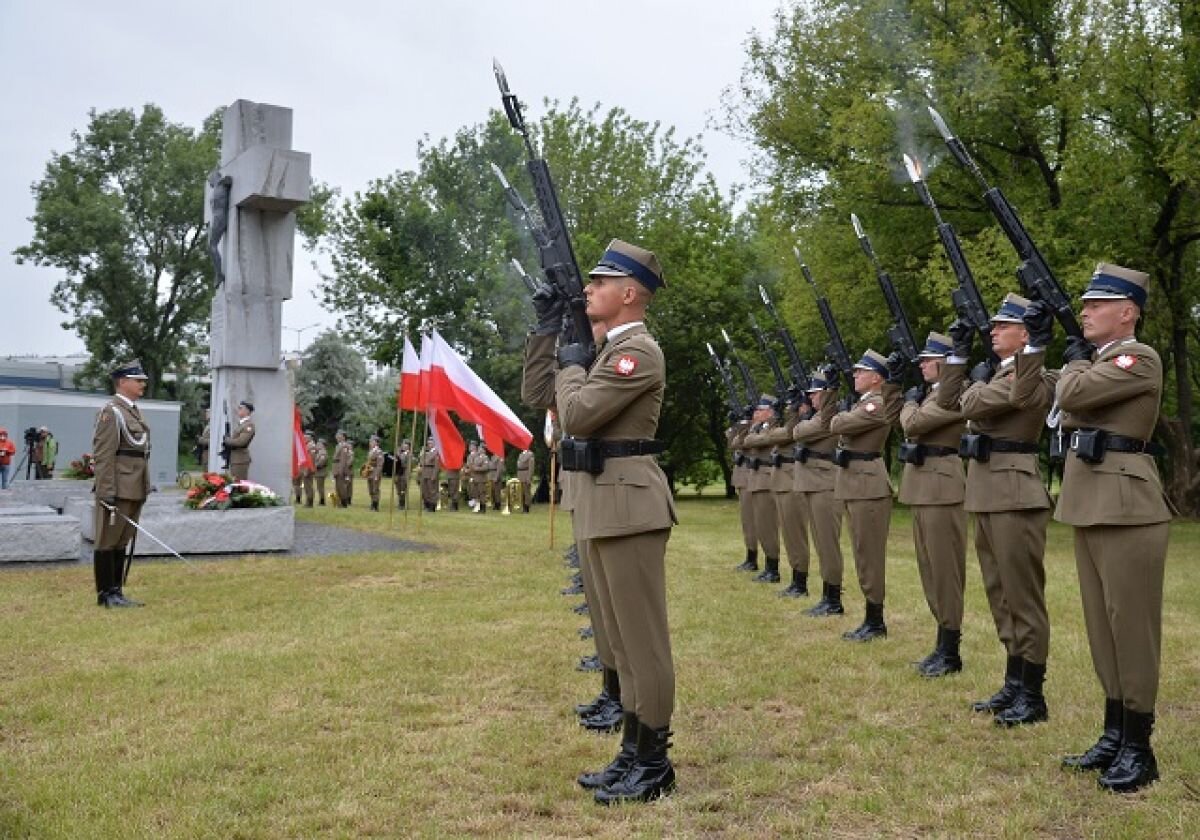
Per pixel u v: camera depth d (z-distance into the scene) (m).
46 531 11.67
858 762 4.96
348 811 4.29
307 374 50.81
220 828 4.09
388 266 33.38
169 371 47.22
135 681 6.38
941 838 4.02
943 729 5.50
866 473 7.99
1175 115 18.14
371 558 12.27
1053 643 7.71
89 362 45.44
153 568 11.31
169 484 28.83
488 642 7.52
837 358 9.32
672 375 32.62
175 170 42.97
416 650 7.25
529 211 5.66
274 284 18.19
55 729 5.44
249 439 16.47
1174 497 22.19
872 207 20.84
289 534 12.81
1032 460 5.81
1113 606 4.72
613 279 4.65
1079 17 17.88
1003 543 5.74
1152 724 4.69
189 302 44.91
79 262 43.03
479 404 15.12
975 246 17.52
